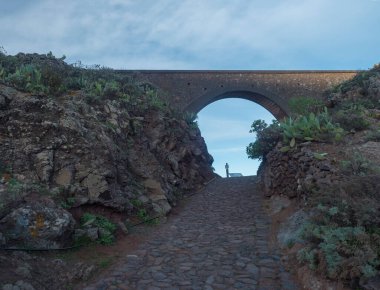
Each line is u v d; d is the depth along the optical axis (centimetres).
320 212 643
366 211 564
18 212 665
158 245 845
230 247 816
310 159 977
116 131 1235
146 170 1238
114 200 914
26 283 538
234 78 2986
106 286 608
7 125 898
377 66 1817
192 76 2903
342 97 1616
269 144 1448
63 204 779
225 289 599
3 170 800
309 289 561
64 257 670
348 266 509
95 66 1812
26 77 1172
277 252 764
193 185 1588
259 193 1408
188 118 2139
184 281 633
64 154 896
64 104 1102
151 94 1845
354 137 1143
